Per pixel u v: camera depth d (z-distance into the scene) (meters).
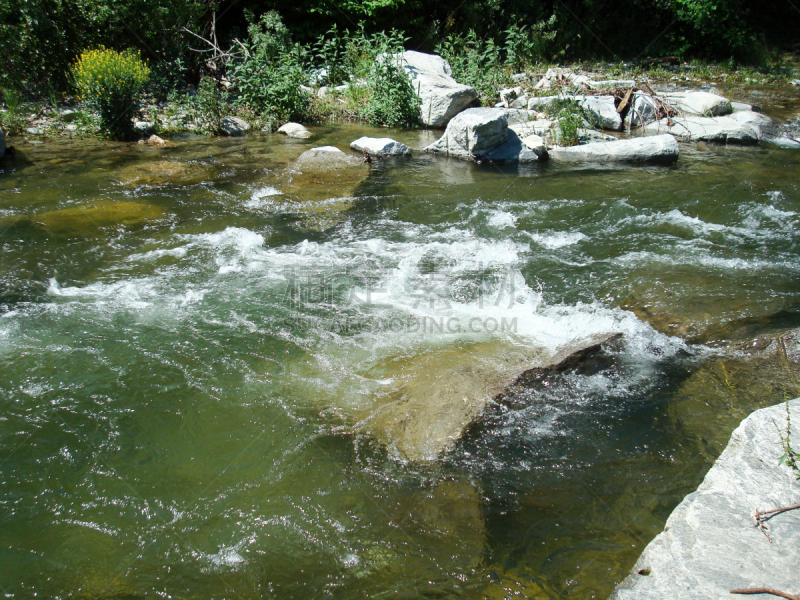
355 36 14.79
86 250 5.77
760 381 3.79
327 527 2.79
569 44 17.70
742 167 8.52
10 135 9.59
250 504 2.93
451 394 3.62
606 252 5.86
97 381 3.86
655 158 8.82
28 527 2.79
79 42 11.78
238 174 8.16
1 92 10.90
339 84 13.52
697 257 5.68
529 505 2.89
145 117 10.73
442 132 11.09
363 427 3.44
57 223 6.32
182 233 6.24
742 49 18.03
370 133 10.88
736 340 4.25
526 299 4.98
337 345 4.29
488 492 2.97
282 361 4.10
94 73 9.42
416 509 2.88
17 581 2.53
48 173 7.88
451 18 17.31
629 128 10.98
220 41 14.73
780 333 4.23
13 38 10.77
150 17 12.09
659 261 5.61
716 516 2.43
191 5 12.81
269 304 4.87
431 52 16.72
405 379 3.84
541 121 10.45
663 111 10.91
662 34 19.00
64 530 2.78
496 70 13.53
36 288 5.03
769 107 12.26
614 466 3.13
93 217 6.50
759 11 20.62
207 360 4.09
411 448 3.26
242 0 15.16
